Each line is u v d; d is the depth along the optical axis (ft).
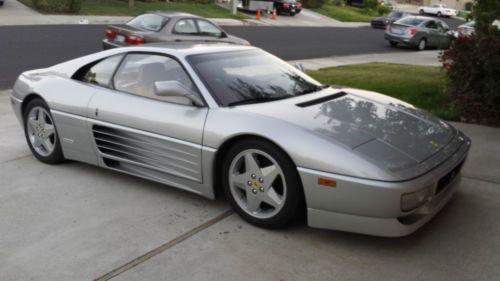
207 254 11.07
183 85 13.32
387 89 28.43
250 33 74.59
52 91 15.96
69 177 15.66
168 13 38.58
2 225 12.46
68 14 75.51
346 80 31.94
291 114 12.24
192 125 12.78
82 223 12.57
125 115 14.10
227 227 12.32
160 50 14.43
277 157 11.46
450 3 222.89
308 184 11.03
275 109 12.51
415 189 10.37
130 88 14.60
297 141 11.19
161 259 10.87
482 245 11.43
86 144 15.35
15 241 11.68
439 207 11.64
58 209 13.37
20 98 16.96
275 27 90.94
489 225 12.38
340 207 10.83
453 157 11.84
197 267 10.56
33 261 10.82
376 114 13.08
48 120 16.58
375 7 157.17
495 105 21.36
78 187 14.87
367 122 12.40
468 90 22.17
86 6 84.69
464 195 14.14
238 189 12.65
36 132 16.81
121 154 14.57
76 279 10.16
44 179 15.48
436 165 11.16
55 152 16.34
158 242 11.60
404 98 26.61
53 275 10.30
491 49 20.89
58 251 11.23
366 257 10.92
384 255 11.00
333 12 138.21
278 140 11.32
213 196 13.08
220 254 11.06
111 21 73.46
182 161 13.20
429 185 10.69
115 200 13.96
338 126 11.88
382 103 14.21
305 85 15.01
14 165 16.66
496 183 14.99
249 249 11.27
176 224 12.50
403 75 33.68
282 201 11.64
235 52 15.20
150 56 14.57
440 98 25.82
